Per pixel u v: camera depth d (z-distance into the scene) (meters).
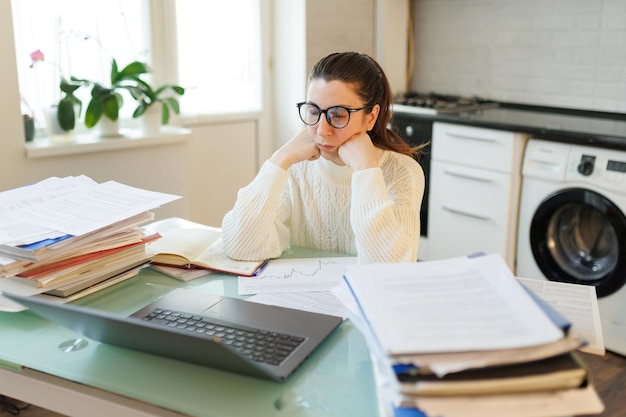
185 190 3.01
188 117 3.19
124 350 1.03
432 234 3.20
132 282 1.33
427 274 0.91
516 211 2.82
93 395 0.95
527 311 0.79
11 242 1.14
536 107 3.35
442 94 3.79
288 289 1.27
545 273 2.73
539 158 2.68
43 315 1.00
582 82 3.14
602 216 2.61
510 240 2.85
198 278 1.35
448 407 0.70
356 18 3.52
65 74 2.71
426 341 0.73
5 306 1.14
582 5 3.07
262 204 1.46
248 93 3.47
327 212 1.62
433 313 0.80
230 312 1.12
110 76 2.74
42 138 2.65
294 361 0.95
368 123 1.46
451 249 3.12
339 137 1.42
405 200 1.46
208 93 3.30
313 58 3.37
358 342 1.05
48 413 2.13
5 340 1.06
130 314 1.16
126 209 1.32
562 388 0.73
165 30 3.03
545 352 0.72
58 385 0.98
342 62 1.39
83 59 2.76
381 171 1.42
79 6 2.71
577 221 2.70
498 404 0.71
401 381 0.71
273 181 1.48
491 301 0.83
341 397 0.89
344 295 0.91
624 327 2.48
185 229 1.60
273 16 3.44
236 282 1.32
